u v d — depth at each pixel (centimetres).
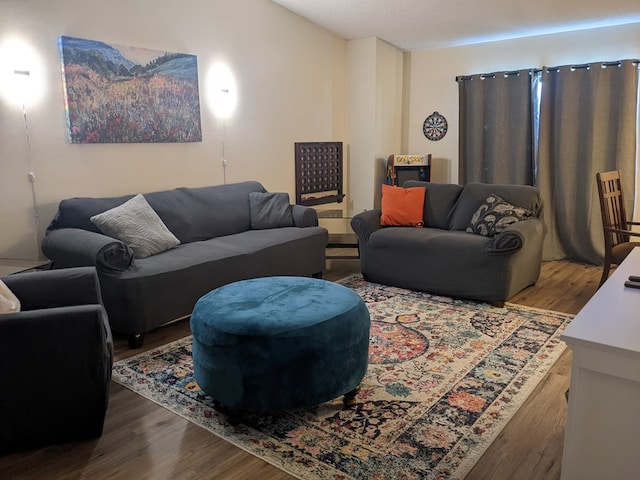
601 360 120
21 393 199
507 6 452
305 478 188
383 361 283
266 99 507
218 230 423
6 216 333
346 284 435
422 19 502
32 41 332
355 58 594
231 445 209
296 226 454
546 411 232
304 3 488
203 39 441
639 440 120
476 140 572
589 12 457
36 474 191
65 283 246
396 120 634
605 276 382
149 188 415
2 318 194
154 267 315
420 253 403
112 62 374
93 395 206
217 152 467
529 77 532
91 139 368
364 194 614
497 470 191
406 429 218
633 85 479
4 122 325
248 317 222
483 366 277
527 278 407
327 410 235
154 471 193
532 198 423
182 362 287
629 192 491
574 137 511
